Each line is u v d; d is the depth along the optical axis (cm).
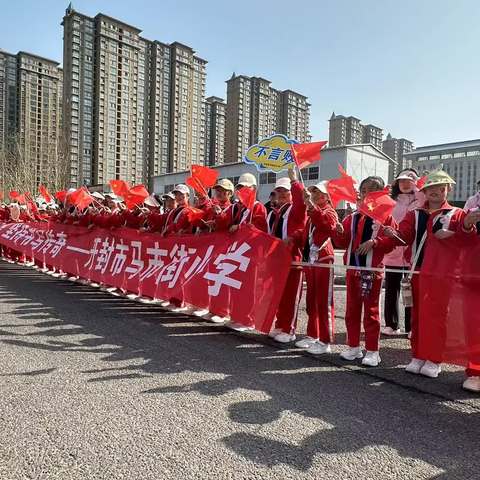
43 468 245
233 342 507
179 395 349
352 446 277
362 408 334
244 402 339
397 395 362
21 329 529
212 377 391
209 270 572
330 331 475
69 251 915
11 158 3953
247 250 532
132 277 715
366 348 445
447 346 387
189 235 627
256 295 512
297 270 513
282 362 441
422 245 420
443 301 389
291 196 516
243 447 272
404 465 257
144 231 720
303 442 281
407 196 586
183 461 255
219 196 614
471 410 336
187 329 556
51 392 347
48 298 723
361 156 2850
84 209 929
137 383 372
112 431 288
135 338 507
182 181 3812
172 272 636
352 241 453
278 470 249
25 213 1229
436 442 285
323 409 330
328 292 473
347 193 453
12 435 280
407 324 570
